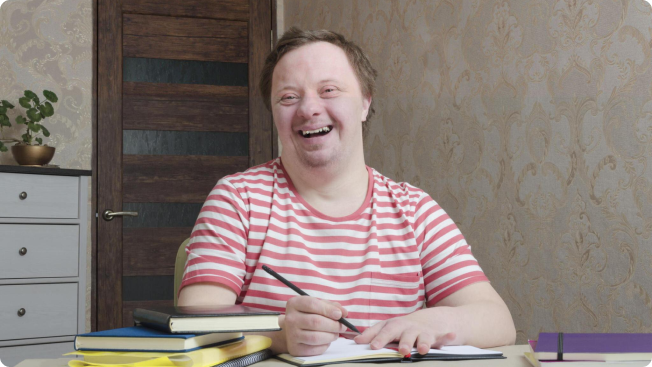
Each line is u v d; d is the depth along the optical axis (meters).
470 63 2.16
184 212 3.38
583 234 1.70
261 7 3.61
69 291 2.64
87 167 3.22
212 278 1.07
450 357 0.83
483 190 2.10
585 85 1.70
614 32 1.62
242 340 0.81
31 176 2.57
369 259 1.14
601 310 1.64
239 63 3.55
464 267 1.17
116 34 3.33
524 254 1.92
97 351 0.74
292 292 1.10
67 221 2.65
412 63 2.50
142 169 3.32
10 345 2.50
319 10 3.27
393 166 2.62
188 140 3.42
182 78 3.44
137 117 3.34
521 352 0.92
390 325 0.89
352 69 1.22
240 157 3.50
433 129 2.37
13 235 2.53
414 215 1.20
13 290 2.52
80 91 3.23
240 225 1.13
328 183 1.18
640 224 1.53
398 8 2.59
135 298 3.25
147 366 0.69
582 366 0.75
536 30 1.88
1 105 3.01
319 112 1.14
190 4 3.47
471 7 2.16
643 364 0.75
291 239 1.13
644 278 1.51
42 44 3.16
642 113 1.53
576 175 1.73
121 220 3.26
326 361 0.79
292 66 1.18
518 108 1.95
